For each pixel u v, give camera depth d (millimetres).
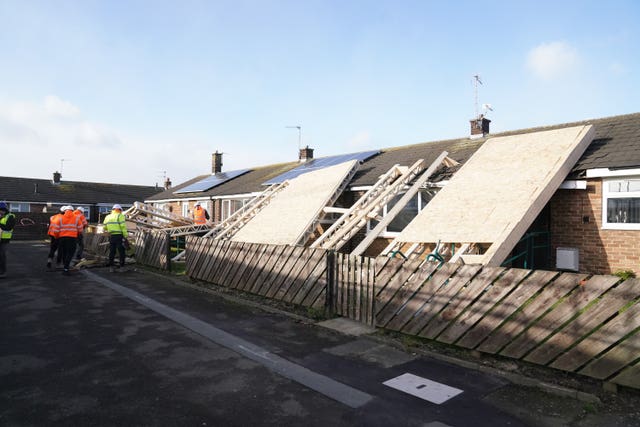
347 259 6949
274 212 13359
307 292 7602
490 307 5070
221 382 4539
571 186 9086
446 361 5156
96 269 13211
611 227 8727
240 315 7438
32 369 4898
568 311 4488
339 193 12859
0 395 4199
